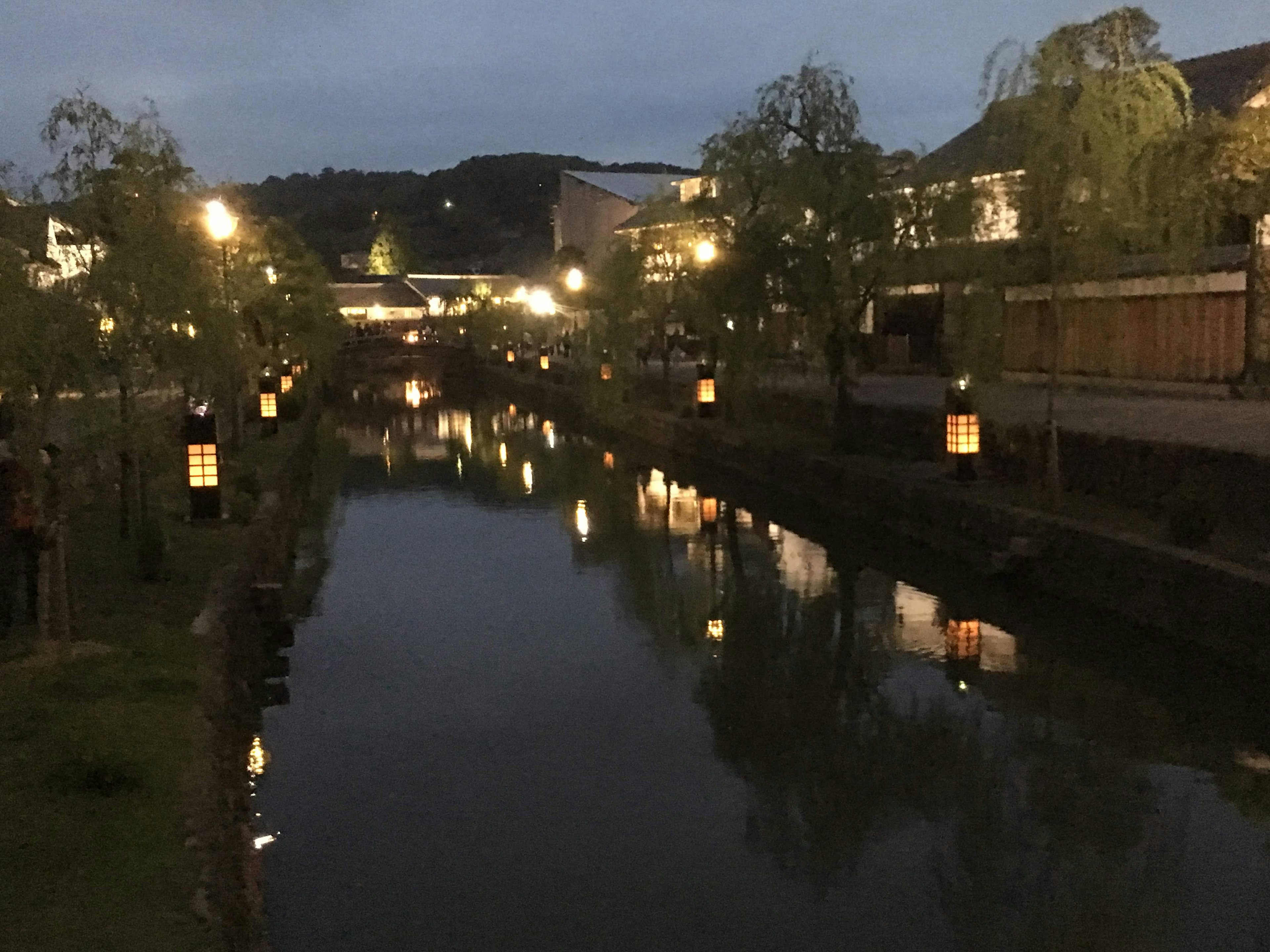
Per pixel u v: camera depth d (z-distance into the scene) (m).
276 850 7.04
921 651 11.12
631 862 6.96
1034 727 9.17
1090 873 6.86
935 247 14.23
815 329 15.90
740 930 6.24
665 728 9.23
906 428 16.42
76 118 8.56
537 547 16.50
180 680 6.63
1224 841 7.18
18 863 4.43
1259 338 16.05
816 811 7.75
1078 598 10.68
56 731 5.75
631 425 28.33
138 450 8.37
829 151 15.12
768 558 15.43
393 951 5.92
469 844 7.15
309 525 18.39
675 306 23.66
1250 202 13.73
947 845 7.27
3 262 6.57
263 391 21.98
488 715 9.49
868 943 6.14
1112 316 18.72
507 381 46.25
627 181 52.16
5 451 7.70
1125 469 11.88
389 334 66.75
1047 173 11.06
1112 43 11.42
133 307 7.54
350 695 9.97
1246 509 10.21
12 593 7.88
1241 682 8.64
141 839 4.66
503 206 124.19
